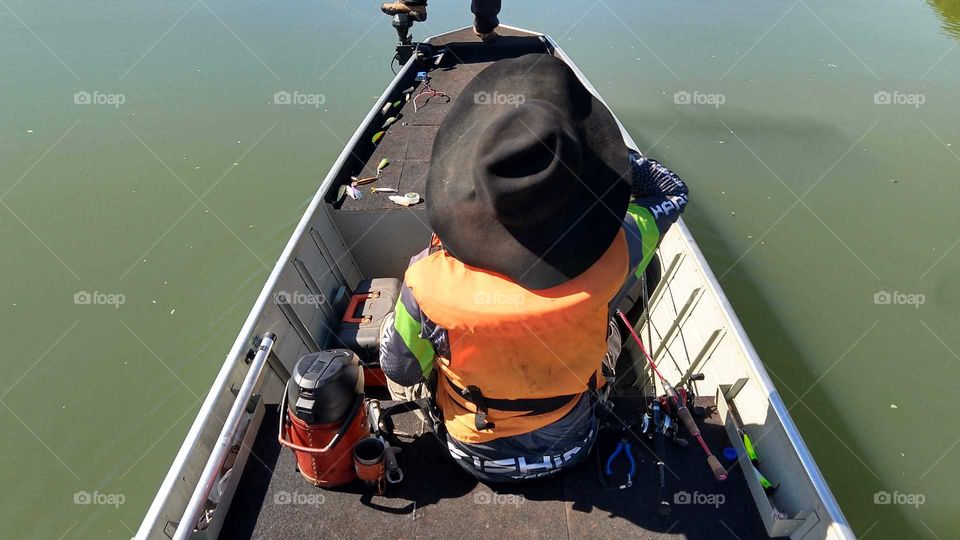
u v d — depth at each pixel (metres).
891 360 3.99
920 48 8.41
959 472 3.33
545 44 5.39
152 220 5.31
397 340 1.49
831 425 3.58
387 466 1.90
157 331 4.32
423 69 5.07
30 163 5.99
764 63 7.97
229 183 5.77
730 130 6.51
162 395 3.88
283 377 2.48
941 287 4.52
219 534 1.80
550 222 1.25
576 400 1.67
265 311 2.37
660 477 1.92
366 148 3.84
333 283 3.14
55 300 4.53
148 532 1.66
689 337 2.66
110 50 8.37
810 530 1.67
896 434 3.54
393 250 3.43
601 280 1.30
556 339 1.37
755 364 2.08
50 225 5.22
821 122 6.64
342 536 1.79
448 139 1.40
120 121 6.71
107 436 3.65
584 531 1.79
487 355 1.39
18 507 3.31
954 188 5.54
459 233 1.29
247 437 2.04
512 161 1.09
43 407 3.81
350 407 1.77
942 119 6.64
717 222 5.21
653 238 1.51
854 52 8.30
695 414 2.14
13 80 7.61
